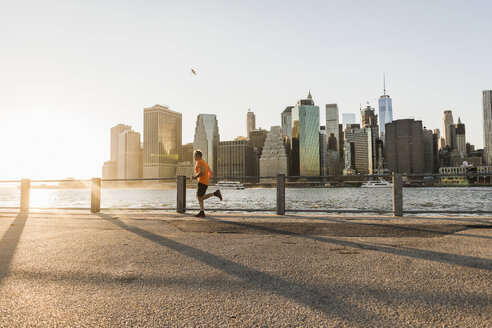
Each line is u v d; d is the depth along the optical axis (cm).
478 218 830
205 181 946
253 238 611
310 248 523
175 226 763
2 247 546
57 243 577
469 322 257
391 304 292
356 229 698
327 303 296
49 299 312
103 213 1095
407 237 607
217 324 257
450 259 442
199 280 365
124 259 460
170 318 269
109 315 275
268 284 349
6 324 259
